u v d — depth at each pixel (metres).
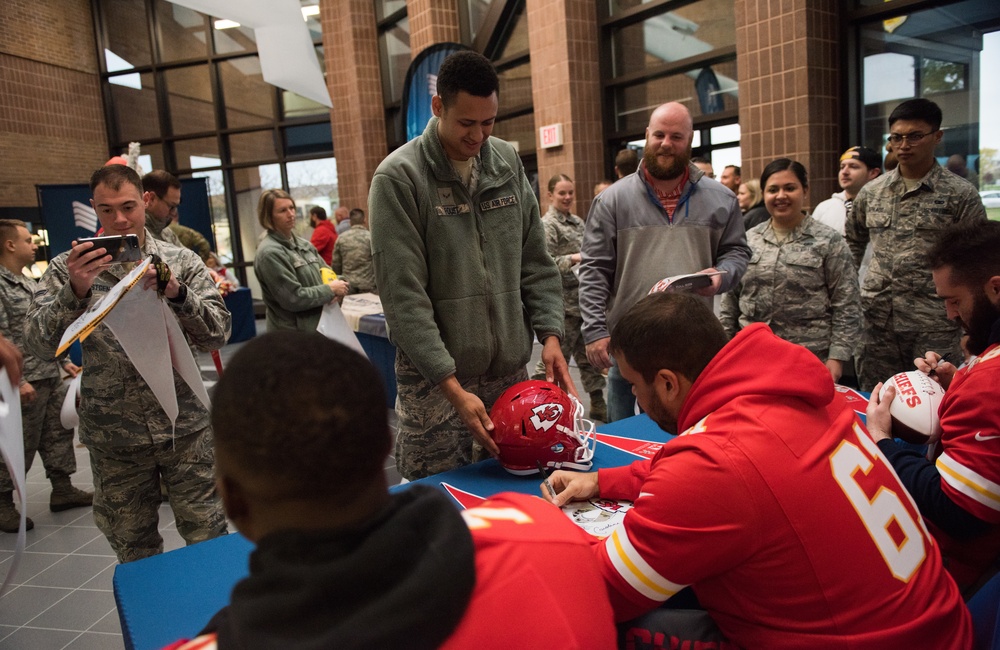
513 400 1.63
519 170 1.96
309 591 0.51
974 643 1.00
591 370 4.32
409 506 0.59
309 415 0.52
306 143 10.54
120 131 11.02
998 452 1.17
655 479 0.97
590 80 6.20
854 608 0.93
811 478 0.93
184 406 2.00
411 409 1.88
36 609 2.52
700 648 1.03
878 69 4.32
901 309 2.79
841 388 2.21
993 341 1.32
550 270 2.03
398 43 9.15
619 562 0.98
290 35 2.56
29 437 3.33
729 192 2.55
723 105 5.38
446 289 1.83
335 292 3.62
